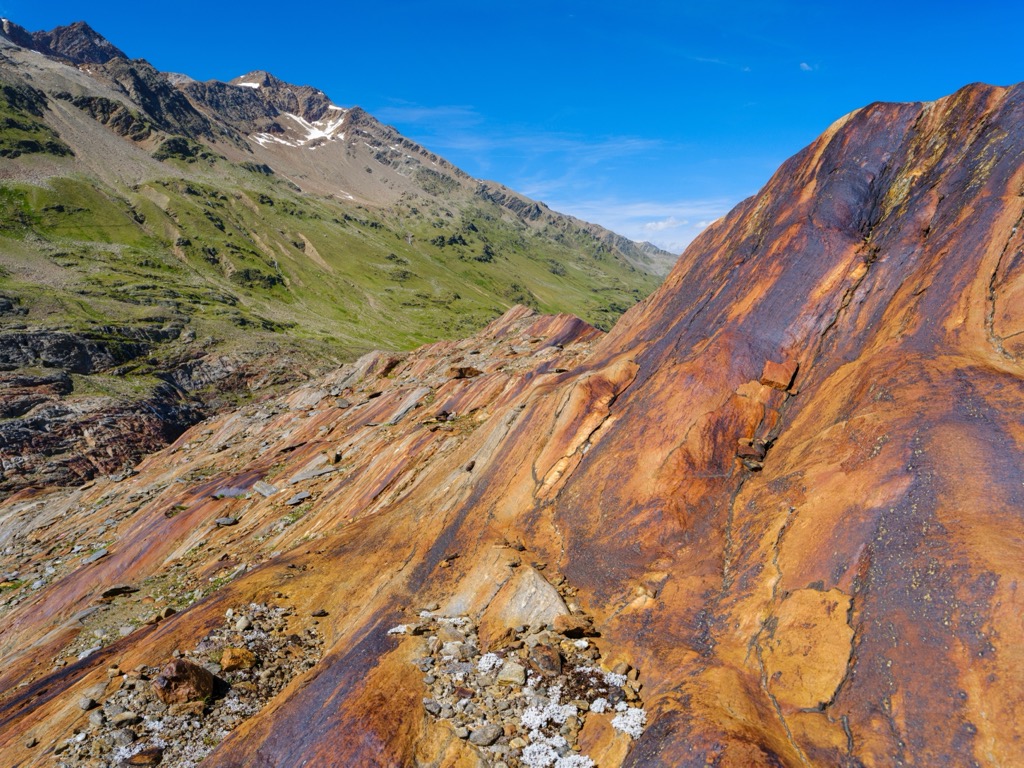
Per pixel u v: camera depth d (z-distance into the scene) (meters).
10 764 13.62
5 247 166.00
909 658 10.41
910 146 20.36
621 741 11.13
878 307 17.66
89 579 32.22
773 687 11.37
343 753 11.77
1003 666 9.53
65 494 59.47
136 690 15.17
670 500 16.22
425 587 17.33
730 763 9.58
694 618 13.48
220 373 129.62
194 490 39.09
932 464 12.42
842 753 9.87
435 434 29.50
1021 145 16.92
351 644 15.42
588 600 15.22
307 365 142.00
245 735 13.00
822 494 13.72
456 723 12.23
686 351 20.41
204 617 18.11
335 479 33.41
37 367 104.62
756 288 20.23
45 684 18.84
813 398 17.00
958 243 16.48
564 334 43.53
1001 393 12.88
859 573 11.98
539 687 12.83
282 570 20.67
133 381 113.19
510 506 19.09
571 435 19.73
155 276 185.88
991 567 10.50
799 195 22.00
